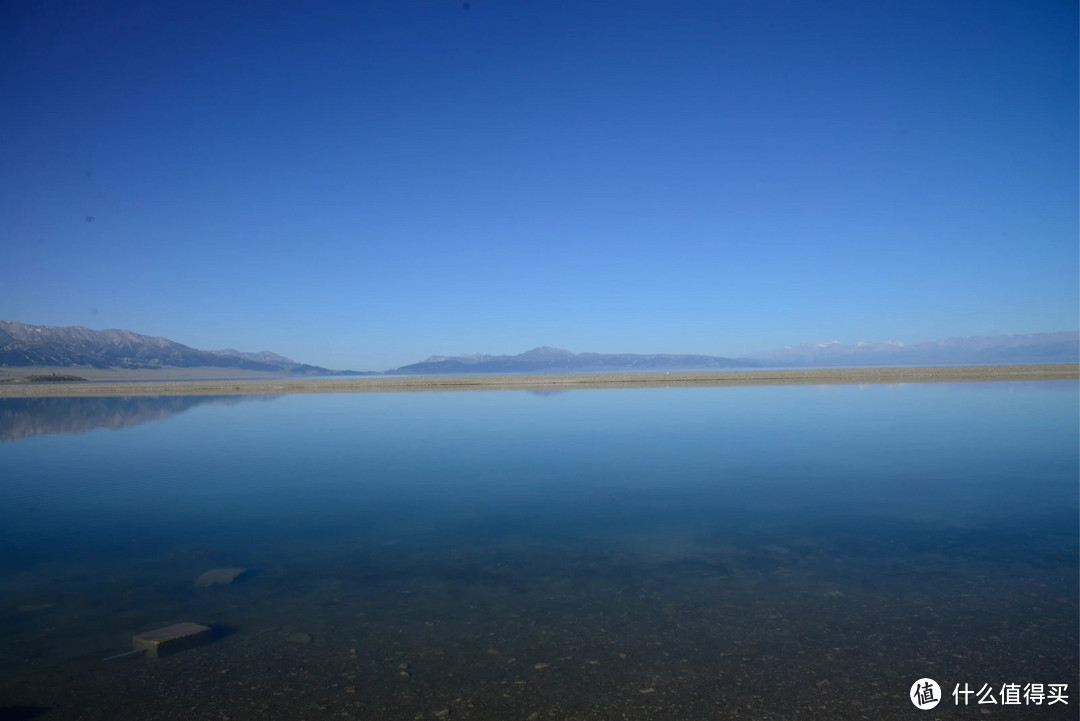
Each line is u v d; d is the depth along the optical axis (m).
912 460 15.45
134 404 45.66
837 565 7.89
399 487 13.42
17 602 7.08
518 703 4.82
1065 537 8.85
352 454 18.50
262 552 8.91
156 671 5.41
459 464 16.25
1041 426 22.00
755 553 8.45
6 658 5.69
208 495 12.92
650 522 10.18
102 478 15.05
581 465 15.74
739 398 39.28
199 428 27.14
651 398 41.34
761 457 16.38
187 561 8.54
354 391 64.75
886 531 9.34
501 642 5.90
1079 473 13.48
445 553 8.73
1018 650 5.57
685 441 19.83
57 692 5.07
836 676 5.17
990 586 7.08
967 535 9.05
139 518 11.02
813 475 13.80
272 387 73.38
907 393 40.88
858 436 20.16
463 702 4.84
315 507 11.69
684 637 5.95
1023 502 10.98
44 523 10.74
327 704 4.84
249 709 4.78
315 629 6.25
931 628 6.04
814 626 6.14
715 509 10.95
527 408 34.91
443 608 6.77
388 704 4.82
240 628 6.31
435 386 69.50
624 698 4.88
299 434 24.12
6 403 48.19
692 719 4.57
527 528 9.97
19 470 16.36
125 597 7.22
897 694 4.88
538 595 7.11
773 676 5.18
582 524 10.13
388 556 8.63
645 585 7.35
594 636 6.00
